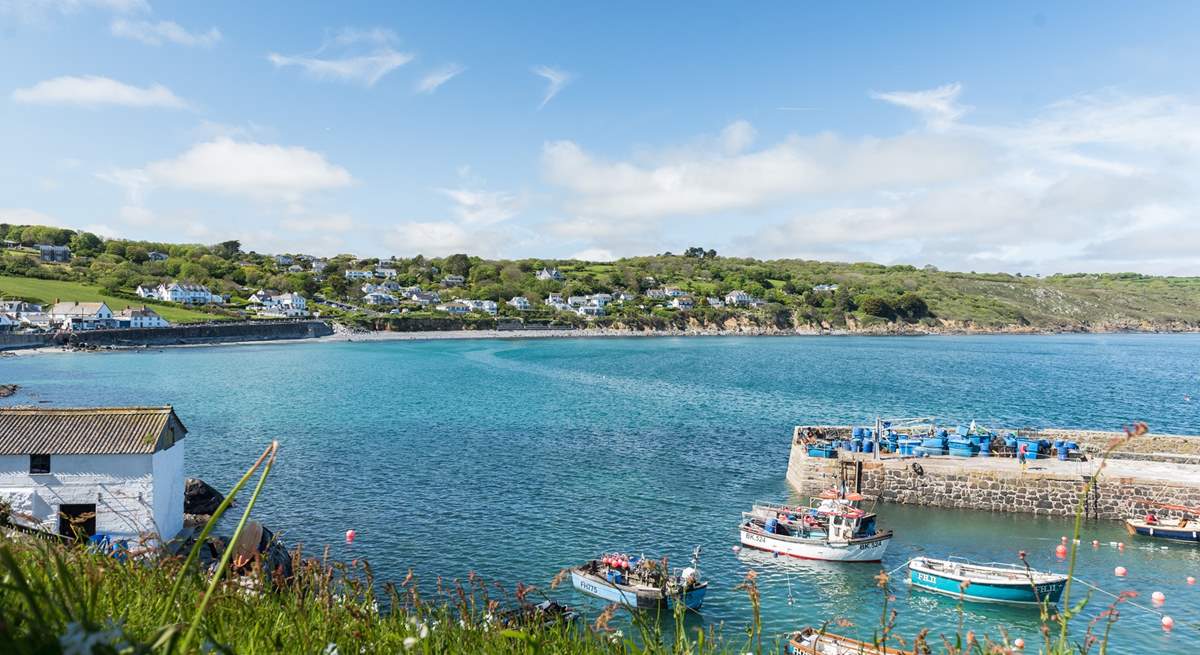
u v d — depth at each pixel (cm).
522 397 8862
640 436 6344
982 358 15762
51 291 19225
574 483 4725
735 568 3312
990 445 4762
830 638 2222
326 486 4556
